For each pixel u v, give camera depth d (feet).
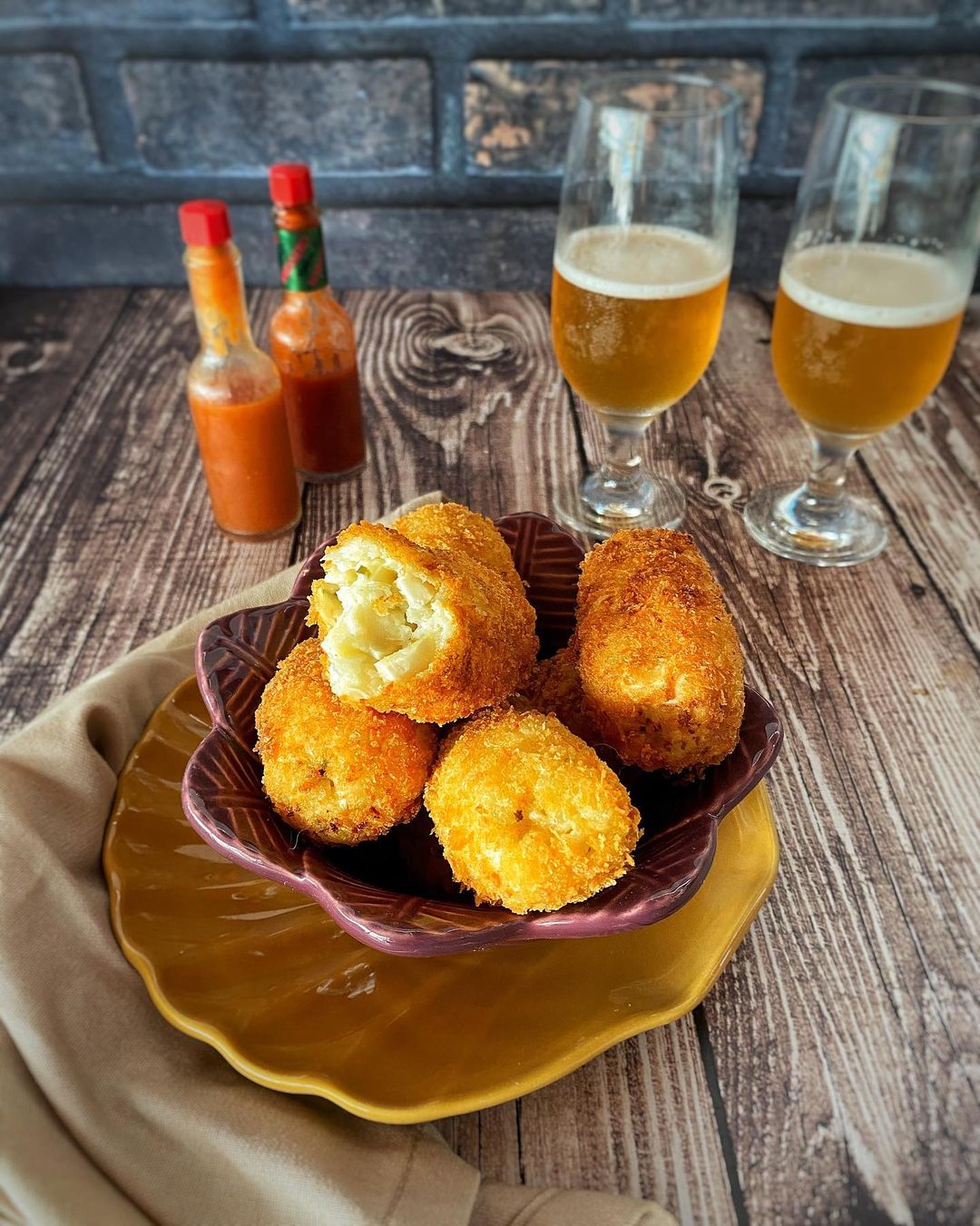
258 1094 1.60
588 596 1.96
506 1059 1.57
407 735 1.76
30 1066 1.59
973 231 2.42
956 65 4.19
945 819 2.12
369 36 4.07
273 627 2.04
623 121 2.49
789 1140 1.60
